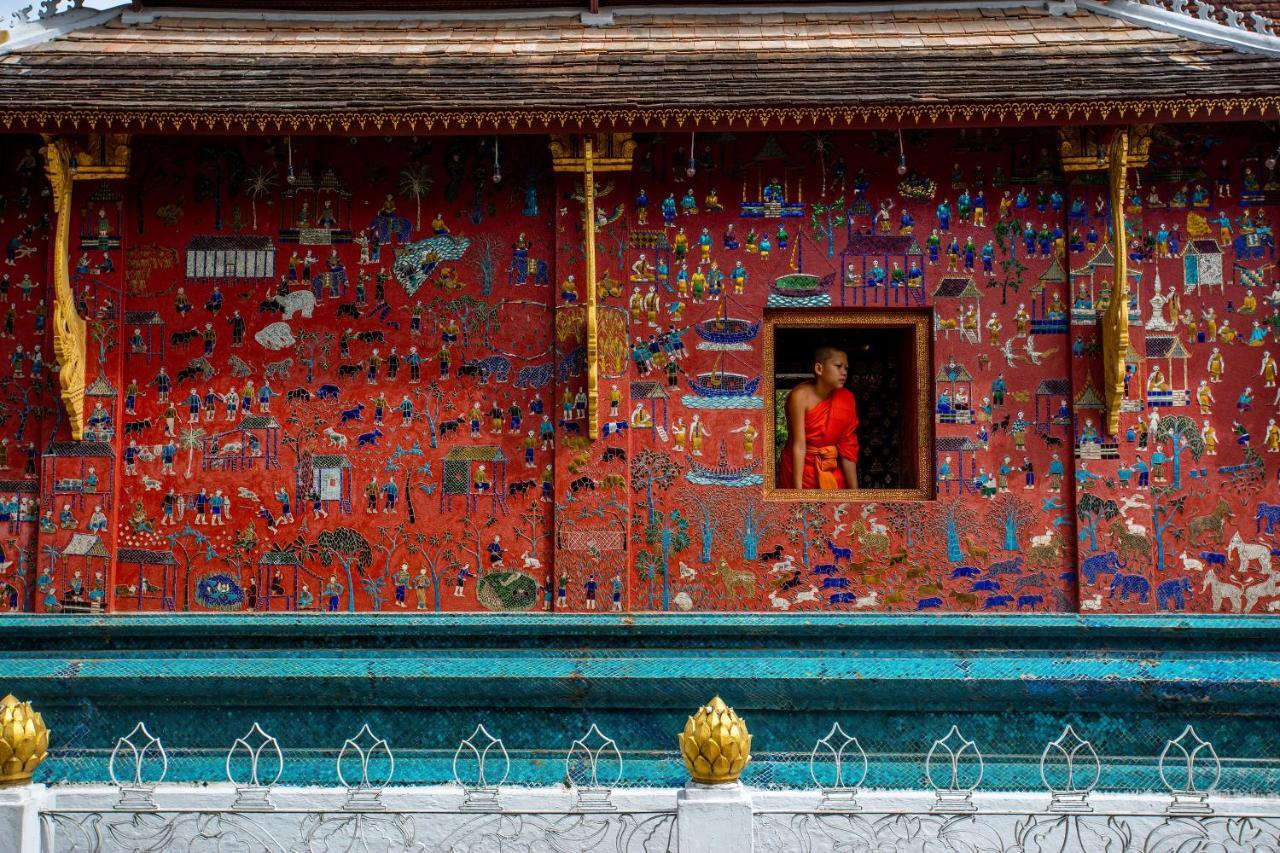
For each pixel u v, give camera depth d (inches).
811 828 288.0
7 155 427.5
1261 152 419.2
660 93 393.1
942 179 423.5
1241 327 415.8
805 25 472.1
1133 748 392.2
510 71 414.0
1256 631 398.0
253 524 419.5
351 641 411.5
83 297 422.0
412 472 420.2
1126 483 411.2
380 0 483.2
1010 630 401.4
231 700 398.3
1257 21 417.4
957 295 420.2
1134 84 387.9
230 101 390.0
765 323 424.5
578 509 414.9
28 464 420.5
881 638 405.1
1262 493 411.5
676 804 274.8
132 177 426.0
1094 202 419.2
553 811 274.7
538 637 409.1
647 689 390.9
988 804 278.2
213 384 422.6
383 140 429.1
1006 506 413.7
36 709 400.5
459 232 425.7
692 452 417.4
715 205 423.8
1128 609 407.8
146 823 281.0
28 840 270.2
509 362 422.3
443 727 399.9
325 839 285.7
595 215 422.0
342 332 424.2
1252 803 271.7
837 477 434.6
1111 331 405.1
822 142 424.8
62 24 457.4
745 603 413.1
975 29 455.8
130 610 417.4
